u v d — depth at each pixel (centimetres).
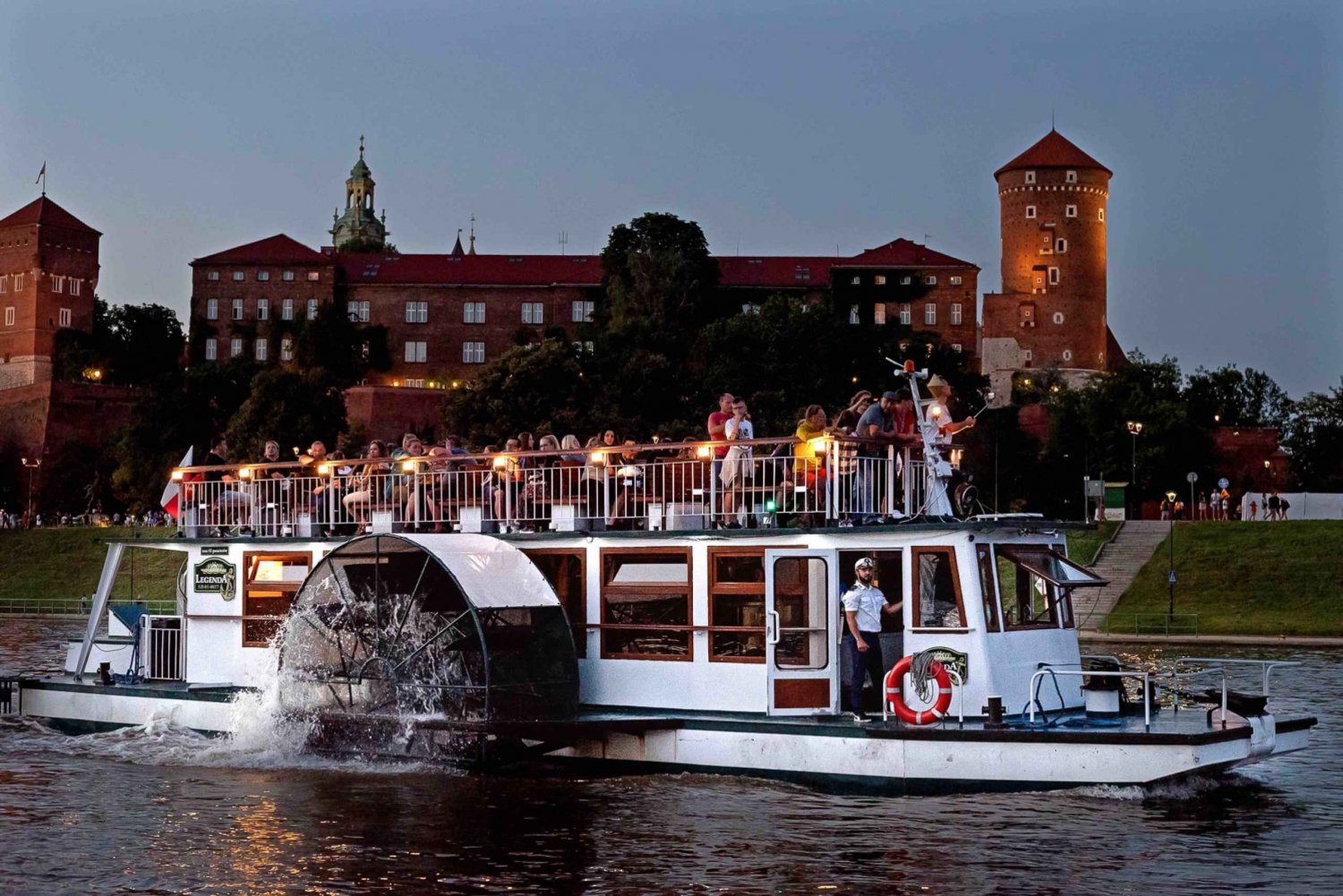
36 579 8975
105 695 2588
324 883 1650
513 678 2072
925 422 2123
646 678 2162
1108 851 1745
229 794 2088
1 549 9588
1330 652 5003
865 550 2048
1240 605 6319
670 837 1809
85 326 18362
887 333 13450
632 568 2188
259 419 11894
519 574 2145
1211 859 1725
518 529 2358
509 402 10719
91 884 1658
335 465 2508
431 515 2452
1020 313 16812
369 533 2464
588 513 2284
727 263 16312
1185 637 5503
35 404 15362
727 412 2303
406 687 2172
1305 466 14500
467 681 2116
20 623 6819
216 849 1794
